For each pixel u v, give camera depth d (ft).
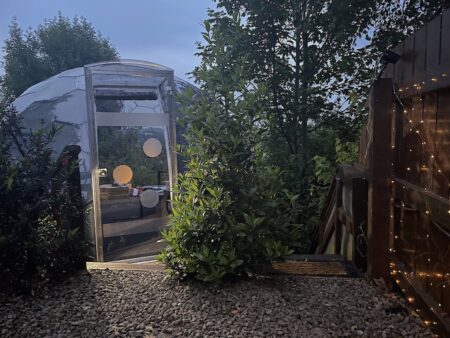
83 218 11.57
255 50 18.03
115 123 18.16
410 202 7.93
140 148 18.80
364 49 18.83
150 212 18.97
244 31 17.93
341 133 19.71
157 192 19.15
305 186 19.15
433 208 6.70
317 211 18.90
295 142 19.88
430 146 7.14
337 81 19.67
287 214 11.87
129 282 10.62
